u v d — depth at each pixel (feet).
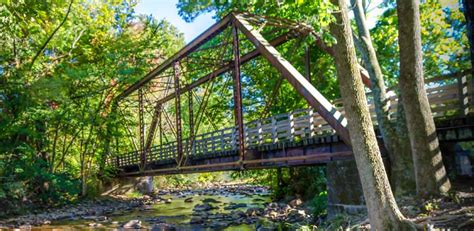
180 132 72.69
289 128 47.42
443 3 57.26
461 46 56.95
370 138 20.83
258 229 41.88
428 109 29.07
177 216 62.34
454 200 26.68
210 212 64.90
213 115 87.30
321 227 34.17
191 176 149.28
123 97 101.35
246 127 56.29
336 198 36.60
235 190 112.37
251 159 51.75
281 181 72.84
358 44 36.63
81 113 89.71
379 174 20.67
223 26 55.72
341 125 34.83
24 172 72.28
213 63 73.51
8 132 72.08
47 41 77.36
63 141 98.58
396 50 62.59
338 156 38.81
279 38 56.08
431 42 59.16
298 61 65.16
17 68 73.97
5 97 73.72
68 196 87.66
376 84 34.73
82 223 57.88
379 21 58.49
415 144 29.17
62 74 84.89
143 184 114.83
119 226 53.36
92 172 101.45
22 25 76.64
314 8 24.41
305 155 43.16
